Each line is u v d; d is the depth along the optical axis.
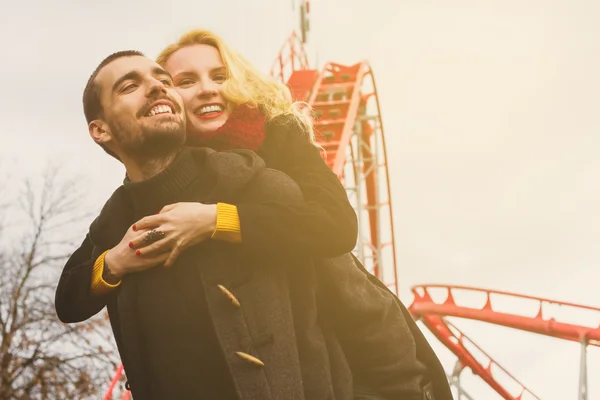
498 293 34.69
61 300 3.67
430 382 3.68
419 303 36.03
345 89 43.00
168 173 3.42
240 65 3.85
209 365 3.24
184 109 3.71
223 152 3.47
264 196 3.36
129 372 3.46
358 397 3.51
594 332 32.16
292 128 3.71
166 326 3.28
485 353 36.03
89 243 3.78
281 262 3.36
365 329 3.54
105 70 3.47
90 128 3.51
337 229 3.34
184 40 3.94
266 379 3.13
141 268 3.33
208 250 3.29
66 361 18.42
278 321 3.23
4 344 18.33
